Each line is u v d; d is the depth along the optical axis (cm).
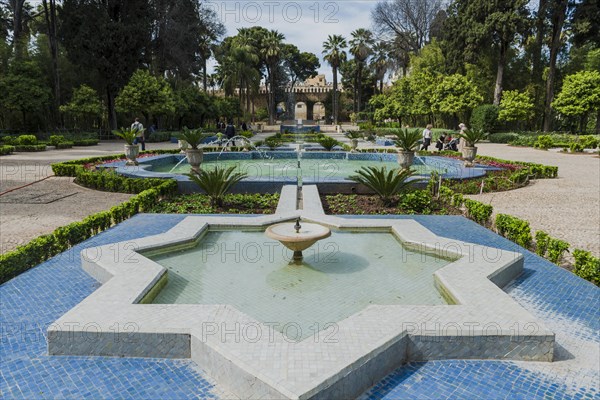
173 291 330
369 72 5100
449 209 668
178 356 242
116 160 1177
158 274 327
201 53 3872
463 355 245
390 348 228
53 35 2442
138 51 2534
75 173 1026
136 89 2339
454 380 225
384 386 220
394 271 374
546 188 920
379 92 5253
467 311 264
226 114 3638
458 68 2898
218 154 1324
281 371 199
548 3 2606
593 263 381
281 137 2592
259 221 492
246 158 1365
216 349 218
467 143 1068
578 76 2452
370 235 482
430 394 213
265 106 5322
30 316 288
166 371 229
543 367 238
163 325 244
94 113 2495
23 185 909
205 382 220
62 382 218
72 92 2634
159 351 242
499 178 938
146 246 402
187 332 238
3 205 716
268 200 714
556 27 2619
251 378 198
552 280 366
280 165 1233
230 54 3953
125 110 2392
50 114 2489
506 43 2650
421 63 3259
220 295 323
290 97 5434
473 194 838
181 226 468
